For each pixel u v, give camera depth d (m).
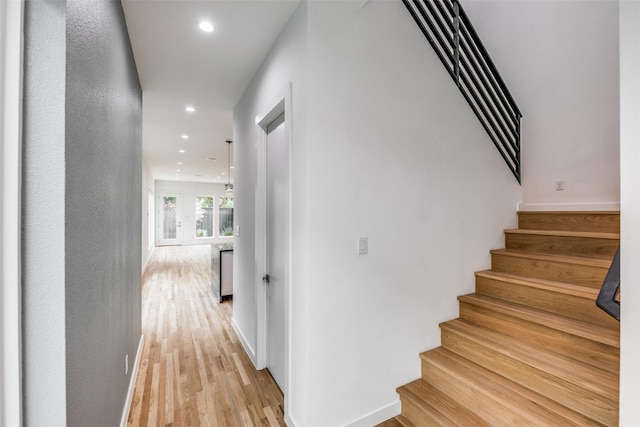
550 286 1.88
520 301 2.06
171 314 4.00
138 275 2.80
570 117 2.92
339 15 1.71
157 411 2.01
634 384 0.78
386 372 1.90
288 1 1.71
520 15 3.26
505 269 2.38
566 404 1.47
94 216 1.20
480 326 2.10
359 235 1.78
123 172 1.91
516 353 1.70
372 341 1.84
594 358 1.57
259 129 2.52
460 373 1.79
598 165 2.75
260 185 2.52
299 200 1.71
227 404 2.09
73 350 0.95
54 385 0.81
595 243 2.08
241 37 2.09
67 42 0.86
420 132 2.05
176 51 2.27
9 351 0.71
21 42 0.73
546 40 3.07
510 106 2.97
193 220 13.07
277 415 1.98
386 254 1.89
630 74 0.80
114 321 1.62
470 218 2.36
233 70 2.58
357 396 1.78
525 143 3.26
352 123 1.75
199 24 1.95
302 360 1.67
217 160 7.23
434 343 2.13
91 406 1.16
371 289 1.83
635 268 0.78
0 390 0.71
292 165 1.80
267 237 2.53
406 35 2.00
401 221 1.96
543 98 3.11
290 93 1.81
